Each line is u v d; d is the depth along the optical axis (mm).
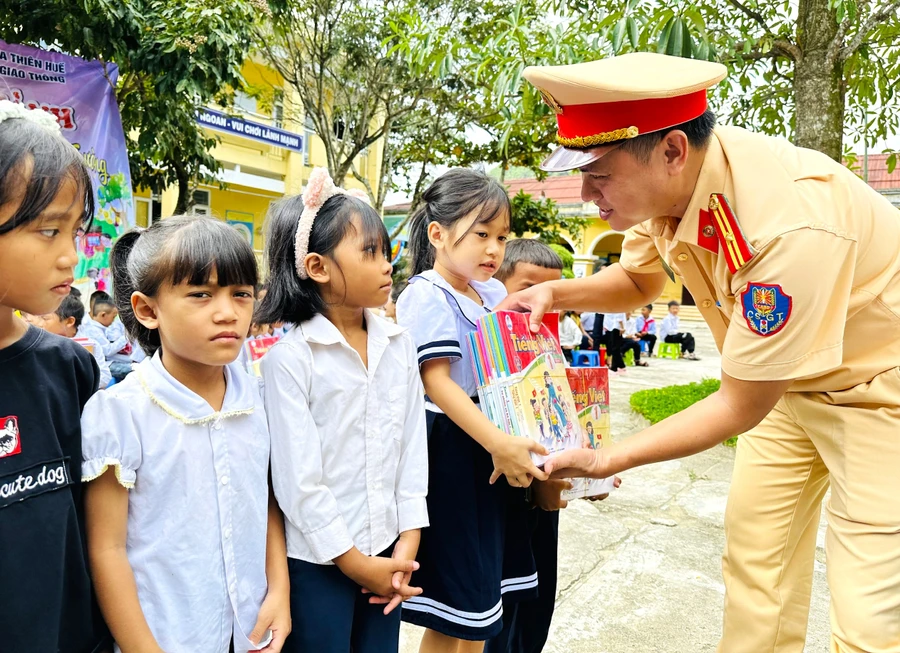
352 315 1451
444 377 1562
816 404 1620
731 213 1441
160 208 10391
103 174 4449
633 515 3426
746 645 1889
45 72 4109
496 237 1640
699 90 1398
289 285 1412
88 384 1167
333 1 8266
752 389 1445
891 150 4586
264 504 1280
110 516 1101
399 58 8352
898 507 1468
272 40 8273
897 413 1509
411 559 1402
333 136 9750
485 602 1518
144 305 1193
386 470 1419
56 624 1013
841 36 3688
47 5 4039
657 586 2635
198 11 4660
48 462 1027
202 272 1123
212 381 1254
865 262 1489
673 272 1850
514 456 1438
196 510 1165
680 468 4266
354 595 1364
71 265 986
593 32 3297
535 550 1846
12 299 953
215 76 4773
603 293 2088
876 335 1532
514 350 1528
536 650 1884
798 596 1857
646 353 13961
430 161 10602
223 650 1194
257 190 12109
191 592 1148
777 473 1828
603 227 20500
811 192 1439
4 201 898
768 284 1373
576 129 1440
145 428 1136
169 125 5465
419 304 1612
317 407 1348
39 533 997
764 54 3959
